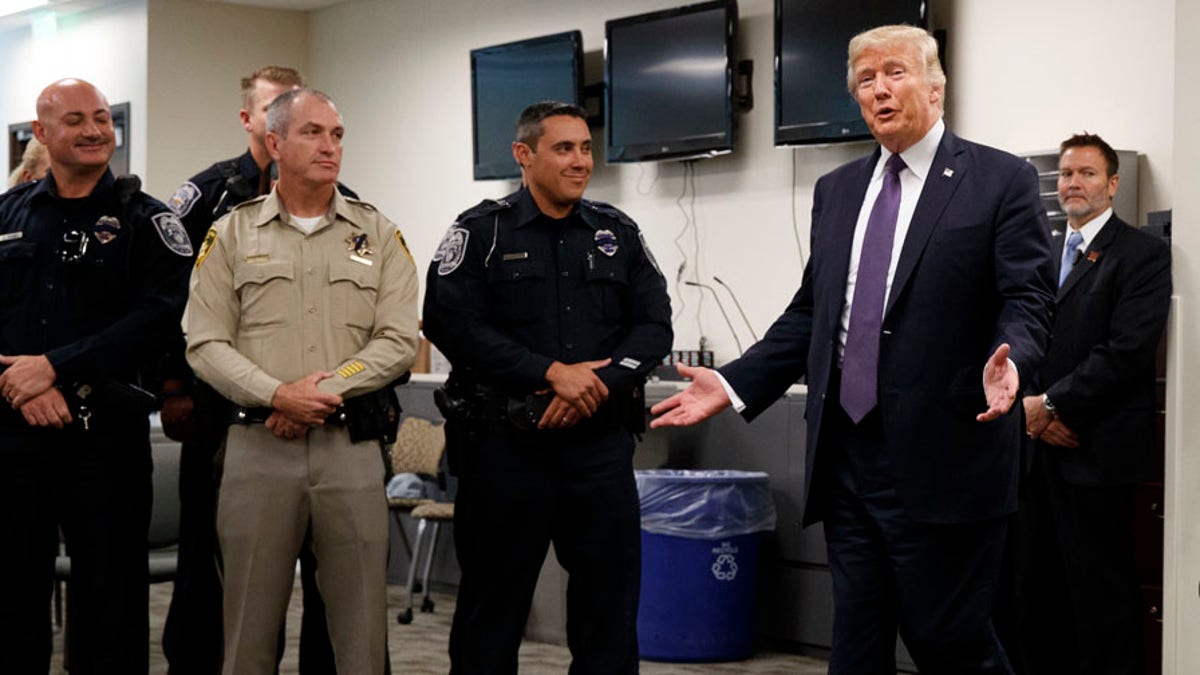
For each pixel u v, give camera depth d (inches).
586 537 147.9
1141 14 225.6
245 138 372.2
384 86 355.3
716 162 285.4
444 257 148.9
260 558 140.6
